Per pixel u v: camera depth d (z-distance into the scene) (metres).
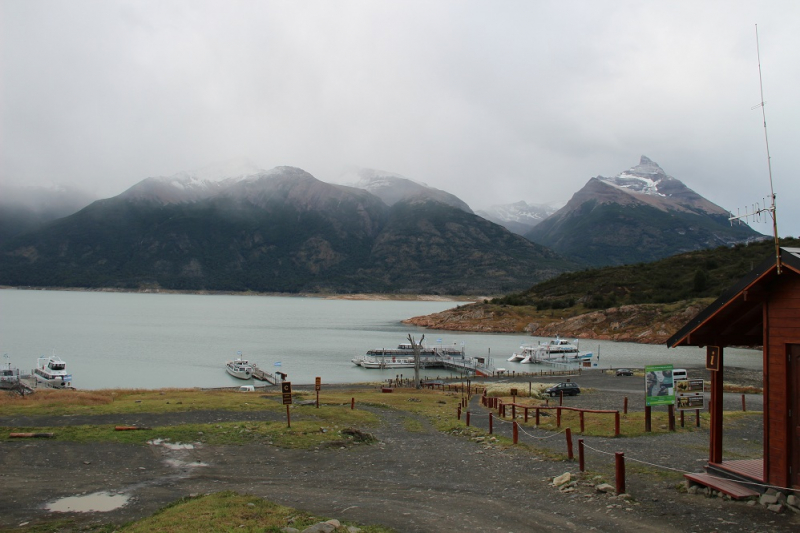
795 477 14.25
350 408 42.88
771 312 14.91
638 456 22.91
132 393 55.06
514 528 14.59
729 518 13.88
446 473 22.61
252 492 19.83
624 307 167.75
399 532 14.57
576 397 54.41
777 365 14.66
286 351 133.62
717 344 17.34
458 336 175.12
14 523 16.91
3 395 47.41
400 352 120.94
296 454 26.59
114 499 19.39
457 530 14.62
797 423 14.24
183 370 99.94
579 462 21.02
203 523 15.02
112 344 141.62
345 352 132.62
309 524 15.03
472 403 51.38
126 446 27.22
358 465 24.70
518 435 30.09
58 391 55.66
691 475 16.94
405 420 38.91
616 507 15.59
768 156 14.53
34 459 24.75
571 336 163.12
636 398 53.12
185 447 27.41
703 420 32.78
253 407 40.59
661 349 134.12
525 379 83.62
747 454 23.22
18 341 144.25
